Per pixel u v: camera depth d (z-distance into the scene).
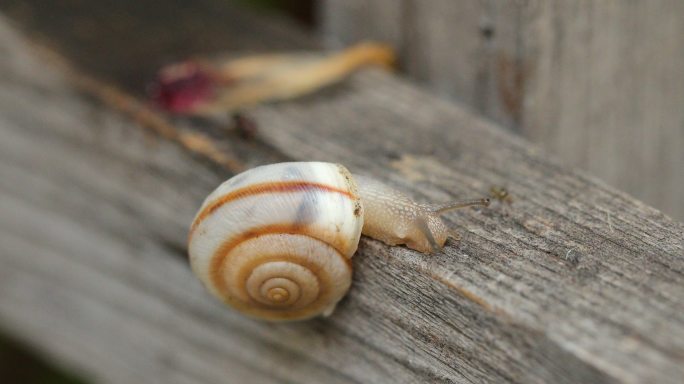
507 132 0.16
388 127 0.16
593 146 0.17
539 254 0.14
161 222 0.17
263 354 0.17
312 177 0.15
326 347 0.16
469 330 0.14
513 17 0.16
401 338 0.15
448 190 0.15
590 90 0.17
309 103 0.17
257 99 0.17
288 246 0.14
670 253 0.14
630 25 0.16
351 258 0.15
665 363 0.12
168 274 0.17
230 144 0.16
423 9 0.17
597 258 0.14
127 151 0.17
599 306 0.13
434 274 0.14
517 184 0.15
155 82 0.17
